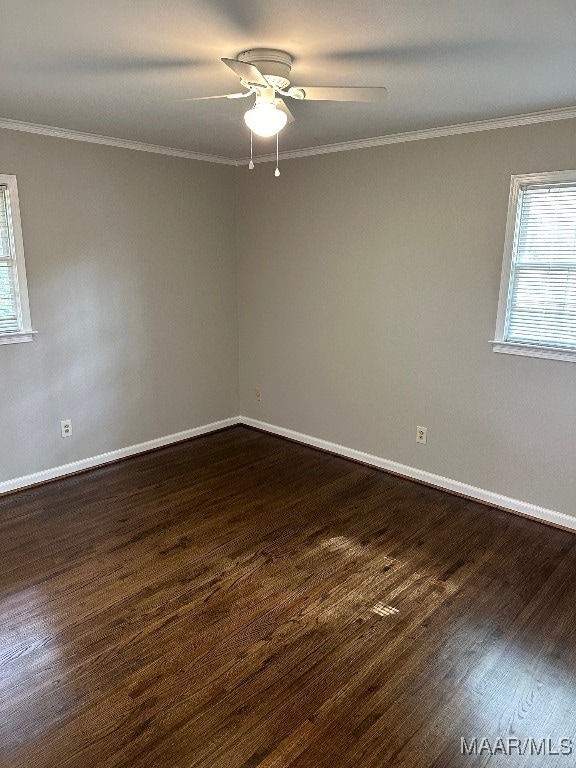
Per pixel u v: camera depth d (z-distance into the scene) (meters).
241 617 2.63
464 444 3.89
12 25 2.00
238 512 3.70
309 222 4.51
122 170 4.19
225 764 1.89
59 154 3.82
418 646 2.45
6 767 1.87
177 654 2.39
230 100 2.96
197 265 4.86
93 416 4.36
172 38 2.12
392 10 1.86
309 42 2.16
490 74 2.51
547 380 3.43
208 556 3.15
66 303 4.05
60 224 3.91
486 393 3.72
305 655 2.39
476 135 3.47
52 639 2.47
